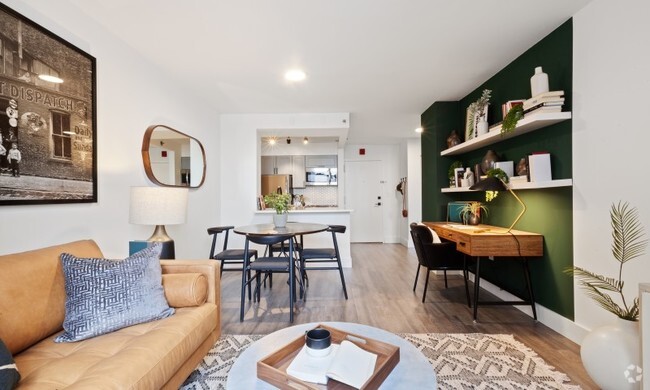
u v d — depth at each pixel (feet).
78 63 6.25
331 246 14.98
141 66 8.47
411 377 3.51
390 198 23.63
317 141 22.35
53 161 5.67
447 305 9.43
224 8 6.39
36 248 5.38
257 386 3.38
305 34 7.45
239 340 7.19
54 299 4.62
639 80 5.50
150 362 3.85
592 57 6.40
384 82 10.64
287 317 8.55
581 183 6.73
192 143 11.60
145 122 8.67
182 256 10.95
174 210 7.01
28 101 5.22
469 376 5.68
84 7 6.29
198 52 8.34
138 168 8.31
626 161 5.74
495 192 10.31
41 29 5.45
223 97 12.16
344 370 3.40
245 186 14.55
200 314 5.27
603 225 6.22
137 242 6.88
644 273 5.46
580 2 6.37
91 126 6.57
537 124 7.48
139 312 4.83
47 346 4.29
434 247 9.68
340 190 22.82
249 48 8.14
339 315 8.67
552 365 6.05
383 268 14.64
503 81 9.57
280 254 13.43
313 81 10.50
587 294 6.61
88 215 6.56
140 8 6.36
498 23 7.09
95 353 4.03
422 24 7.07
